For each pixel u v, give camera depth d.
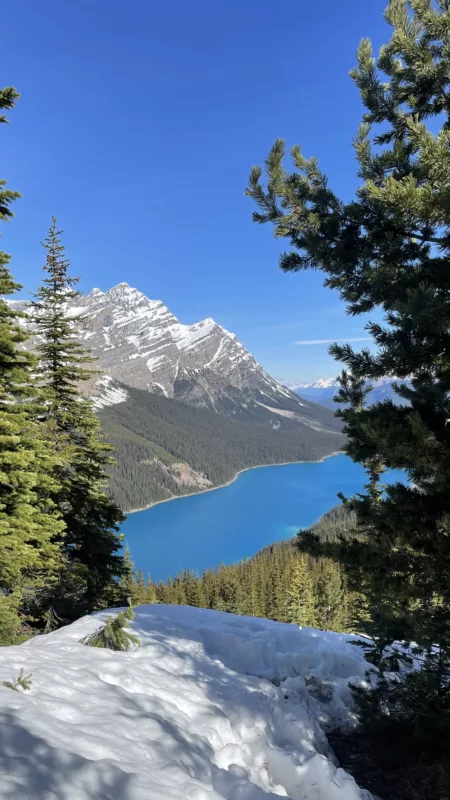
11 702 3.92
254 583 56.78
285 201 5.65
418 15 4.55
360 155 5.36
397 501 5.23
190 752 4.23
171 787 3.37
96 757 3.52
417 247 5.40
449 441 4.61
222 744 4.98
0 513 10.37
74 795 2.92
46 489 12.27
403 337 5.04
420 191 4.21
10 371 10.48
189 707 5.47
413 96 5.18
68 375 15.93
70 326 16.12
